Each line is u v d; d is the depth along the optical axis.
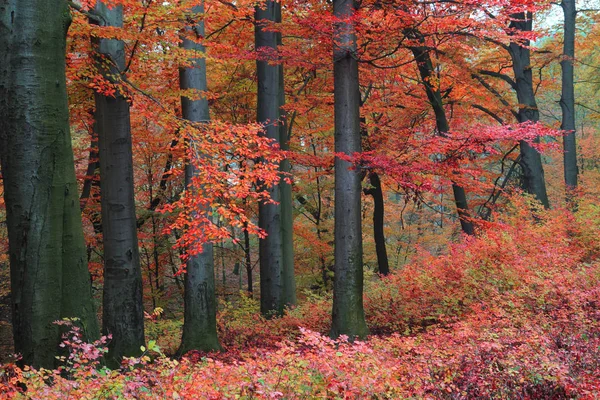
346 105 8.83
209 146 7.29
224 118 16.83
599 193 21.34
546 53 18.75
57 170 5.71
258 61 13.27
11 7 5.47
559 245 10.73
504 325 6.86
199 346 10.04
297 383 4.55
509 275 9.00
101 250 15.75
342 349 5.26
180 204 7.06
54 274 5.70
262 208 13.41
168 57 8.57
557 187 26.02
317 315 11.41
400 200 27.00
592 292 7.34
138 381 4.48
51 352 5.67
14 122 5.49
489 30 8.45
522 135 8.86
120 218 8.36
